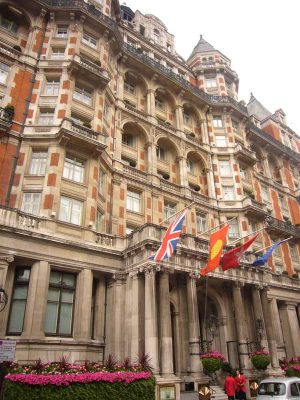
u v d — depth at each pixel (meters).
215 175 35.22
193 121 38.09
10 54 25.53
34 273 18.81
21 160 22.38
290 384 14.59
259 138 43.41
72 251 20.56
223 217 33.03
